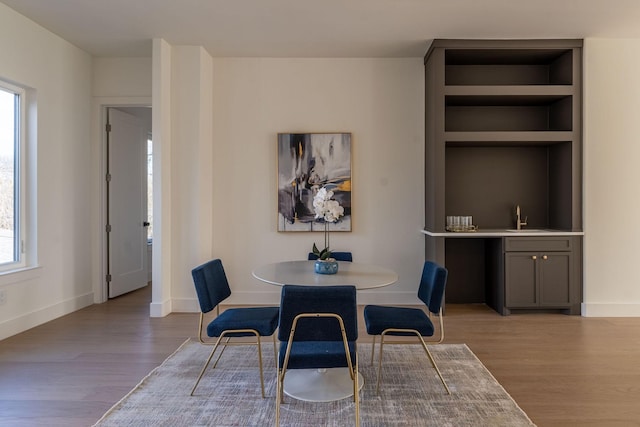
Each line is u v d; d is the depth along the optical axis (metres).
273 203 4.49
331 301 1.85
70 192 4.20
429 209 4.20
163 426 2.03
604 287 4.00
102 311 4.21
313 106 4.46
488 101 4.28
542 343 3.24
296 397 2.32
